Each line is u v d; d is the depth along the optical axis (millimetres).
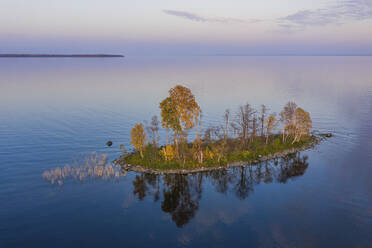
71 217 46875
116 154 77375
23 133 96375
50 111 135750
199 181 61438
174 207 51000
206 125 113875
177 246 40281
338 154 78750
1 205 49656
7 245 39406
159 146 83625
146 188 57875
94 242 40750
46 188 56438
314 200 53625
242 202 53062
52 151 78500
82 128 105188
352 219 46906
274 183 61156
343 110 143625
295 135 89312
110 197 53875
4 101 159250
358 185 59875
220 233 43438
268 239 41844
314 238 42000
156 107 153500
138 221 46375
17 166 67250
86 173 63562
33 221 45344
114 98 180625
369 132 102062
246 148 78250
